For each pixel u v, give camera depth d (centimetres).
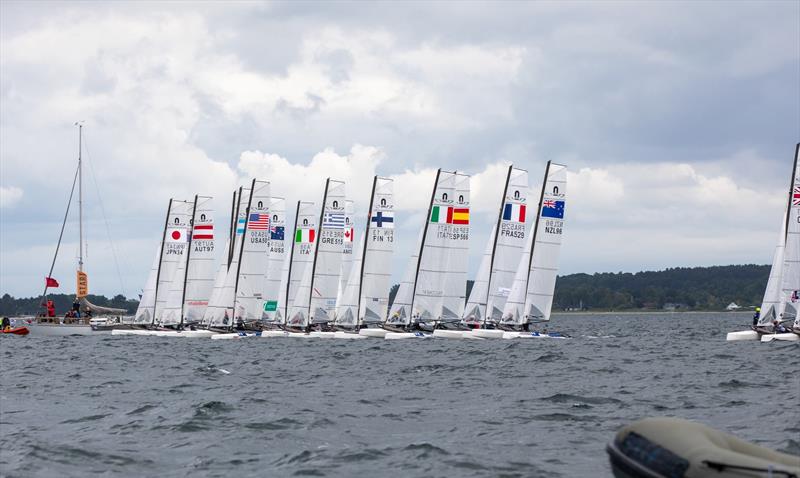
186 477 3294
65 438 4019
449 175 12162
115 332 14075
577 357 8794
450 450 3747
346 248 14450
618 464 2605
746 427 4275
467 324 12162
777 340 10488
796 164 10375
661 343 11538
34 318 15038
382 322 12425
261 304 13462
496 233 12069
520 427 4359
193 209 14488
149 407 4969
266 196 13500
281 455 3666
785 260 10494
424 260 12125
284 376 7056
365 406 5138
